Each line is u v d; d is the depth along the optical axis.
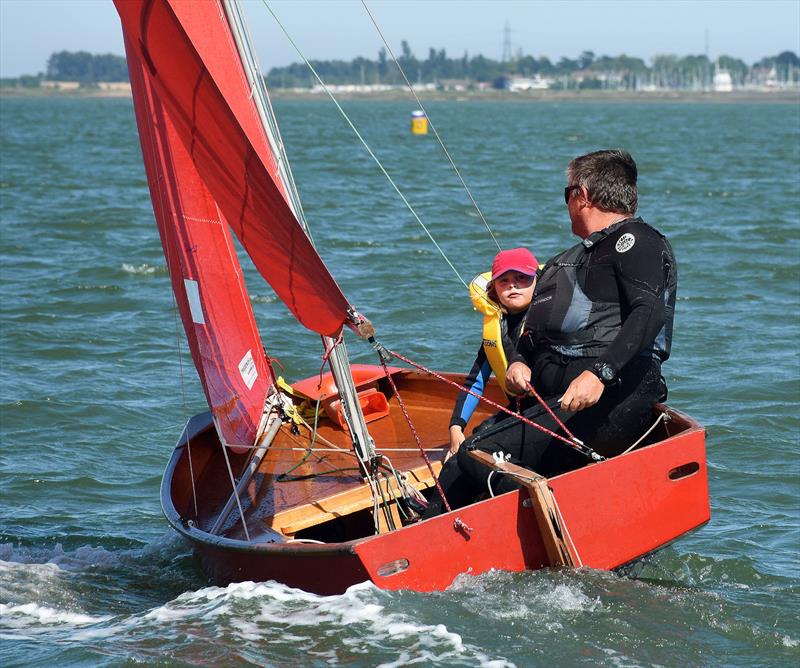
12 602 13.27
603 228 11.77
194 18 12.09
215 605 11.82
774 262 38.62
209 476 15.50
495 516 11.41
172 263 14.45
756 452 19.14
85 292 33.78
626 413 11.82
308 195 63.88
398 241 44.31
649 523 11.89
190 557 15.01
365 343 27.42
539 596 11.35
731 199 61.22
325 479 14.38
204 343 14.35
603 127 186.88
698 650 10.77
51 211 53.88
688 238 44.31
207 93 11.02
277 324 29.36
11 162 90.19
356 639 10.73
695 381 23.61
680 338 27.55
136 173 79.44
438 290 33.88
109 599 13.49
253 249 12.06
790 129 177.50
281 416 16.41
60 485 18.17
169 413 22.06
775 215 53.16
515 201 60.78
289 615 11.34
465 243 43.81
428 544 11.23
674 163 91.69
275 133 12.79
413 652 10.47
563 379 11.84
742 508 16.55
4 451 19.73
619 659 10.45
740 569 13.71
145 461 19.47
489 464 11.77
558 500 11.34
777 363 25.11
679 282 34.88
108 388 23.64
